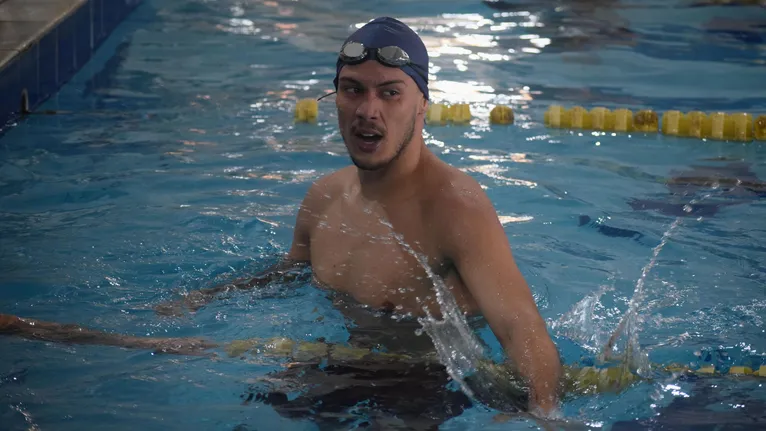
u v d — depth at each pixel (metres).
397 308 2.56
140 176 4.26
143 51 6.85
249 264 3.19
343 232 2.70
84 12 6.59
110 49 6.89
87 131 5.00
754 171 4.39
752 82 6.03
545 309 2.90
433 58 6.73
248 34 7.41
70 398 2.33
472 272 2.38
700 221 3.72
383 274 2.57
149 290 3.04
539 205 3.92
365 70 2.42
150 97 5.70
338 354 2.49
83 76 6.20
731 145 4.86
